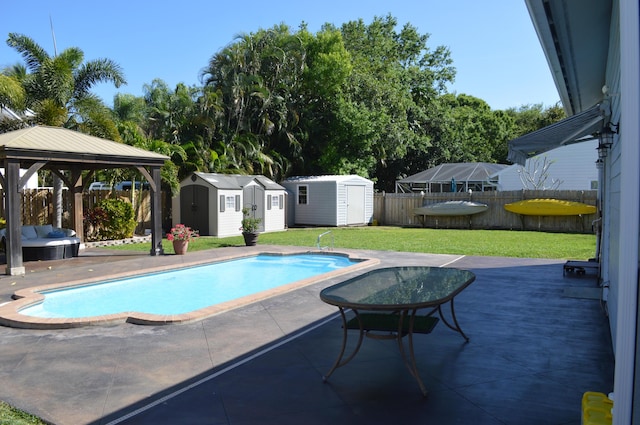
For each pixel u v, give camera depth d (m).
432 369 4.42
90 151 11.29
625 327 1.96
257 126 28.05
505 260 11.56
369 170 32.78
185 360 4.76
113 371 4.47
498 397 3.78
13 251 9.89
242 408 3.64
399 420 3.40
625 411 1.96
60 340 5.50
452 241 16.39
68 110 16.23
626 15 1.92
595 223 9.55
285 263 12.88
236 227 19.25
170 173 18.39
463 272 5.57
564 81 7.11
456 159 39.66
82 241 14.73
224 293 9.58
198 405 3.70
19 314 6.43
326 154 29.19
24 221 15.38
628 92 1.92
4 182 10.09
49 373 4.44
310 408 3.62
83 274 9.95
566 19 4.59
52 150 10.47
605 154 7.38
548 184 25.64
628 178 1.94
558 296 7.60
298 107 29.52
